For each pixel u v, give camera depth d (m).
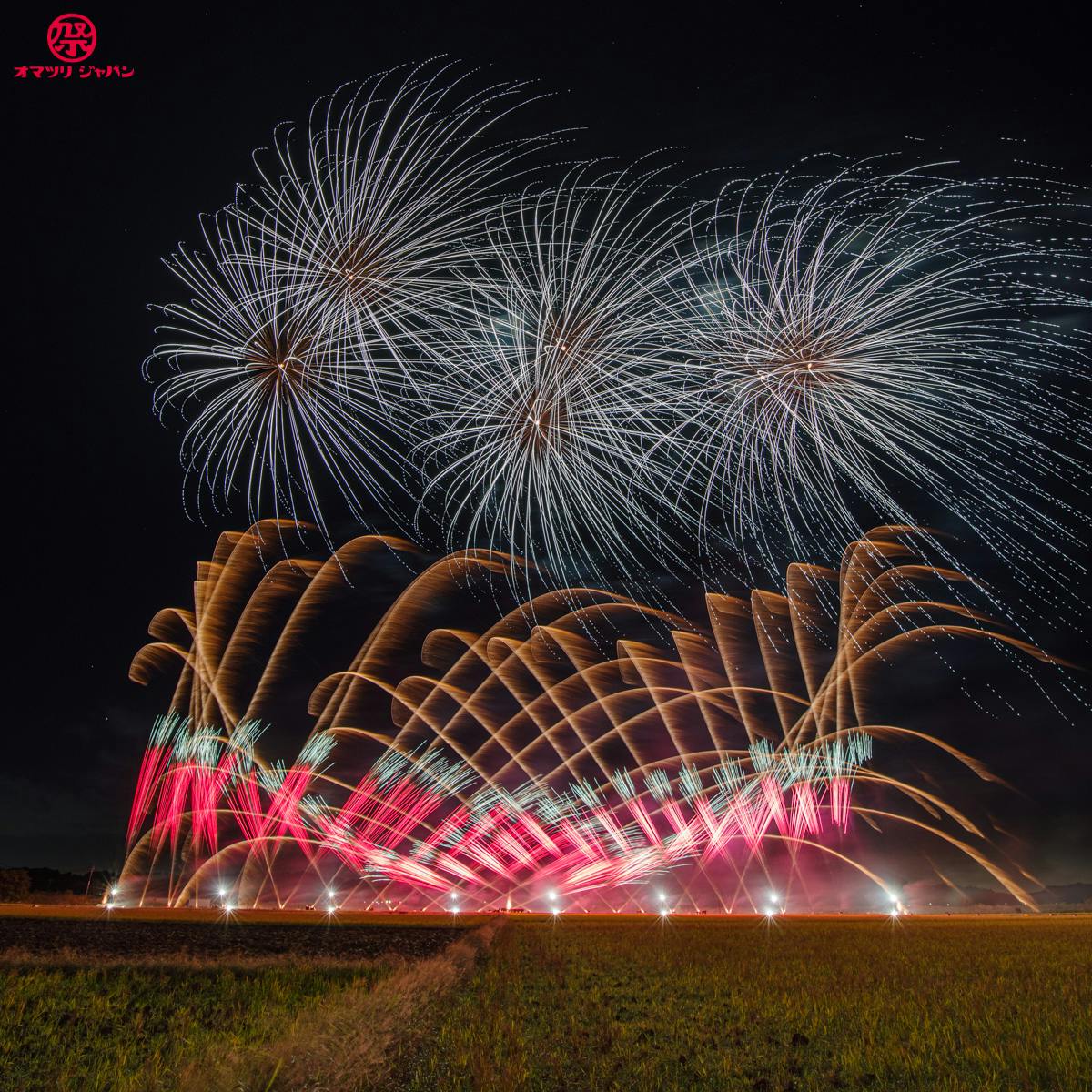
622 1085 11.09
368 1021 14.15
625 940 40.91
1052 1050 12.65
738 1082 11.24
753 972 25.66
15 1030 15.10
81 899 88.88
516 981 22.67
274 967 26.48
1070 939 44.69
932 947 37.47
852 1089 11.05
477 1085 10.50
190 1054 12.61
